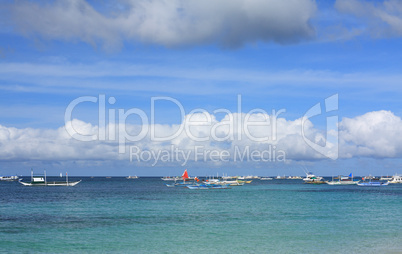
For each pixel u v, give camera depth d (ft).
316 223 211.41
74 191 540.52
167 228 194.59
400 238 169.37
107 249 149.38
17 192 508.94
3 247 152.25
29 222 214.07
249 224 207.62
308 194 473.26
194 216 241.14
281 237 171.01
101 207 298.15
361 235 175.83
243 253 142.51
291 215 245.86
